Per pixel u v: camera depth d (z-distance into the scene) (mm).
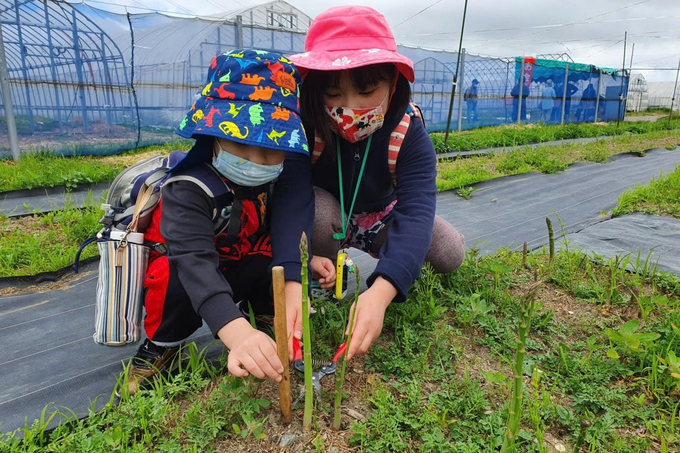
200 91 1744
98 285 1824
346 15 1913
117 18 10672
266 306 2256
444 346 2150
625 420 1771
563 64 21297
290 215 1966
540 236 4168
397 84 2037
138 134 10062
